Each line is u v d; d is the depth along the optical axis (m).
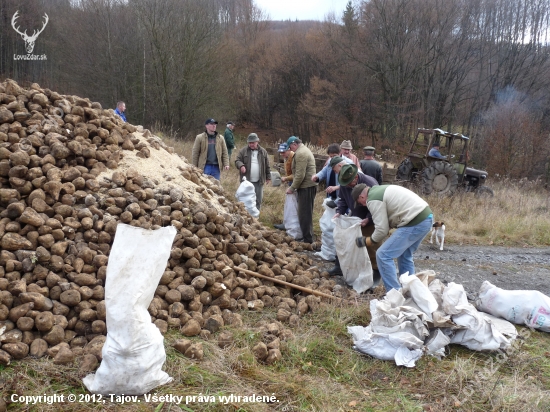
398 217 4.46
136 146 5.34
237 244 4.82
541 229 9.27
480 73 27.83
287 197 7.14
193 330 3.61
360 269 5.04
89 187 4.21
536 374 3.66
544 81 26.02
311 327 4.05
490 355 3.88
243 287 4.49
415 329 3.73
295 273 5.18
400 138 27.00
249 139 7.57
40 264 3.48
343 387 3.29
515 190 14.01
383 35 26.95
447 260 7.00
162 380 2.94
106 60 20.61
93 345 3.16
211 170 7.55
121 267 2.77
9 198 3.67
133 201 4.31
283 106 33.25
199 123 22.27
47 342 3.18
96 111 5.04
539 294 4.52
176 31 20.44
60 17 21.59
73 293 3.39
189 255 4.18
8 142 4.07
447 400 3.20
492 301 4.61
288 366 3.45
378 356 3.67
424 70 27.44
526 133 20.97
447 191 11.45
